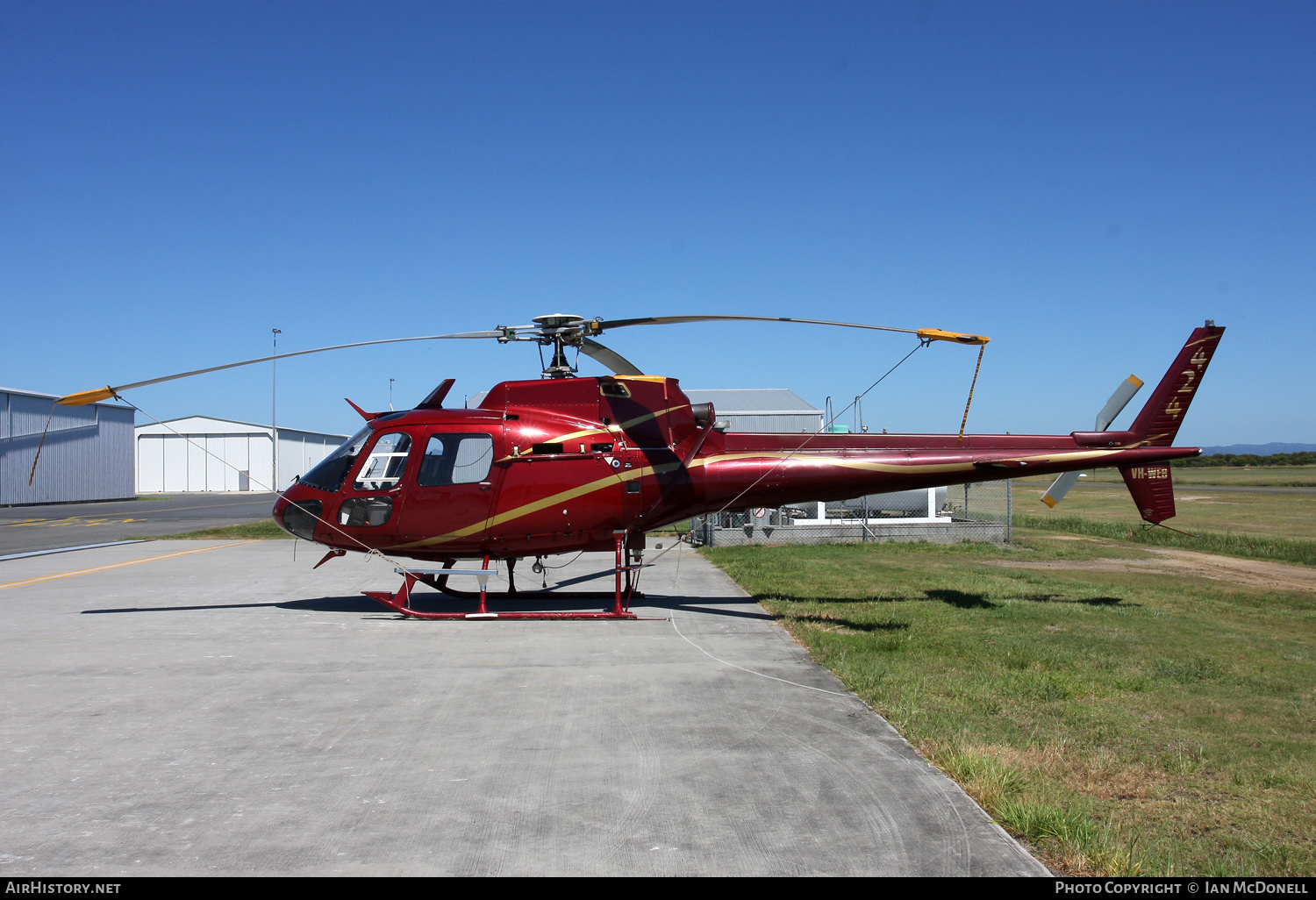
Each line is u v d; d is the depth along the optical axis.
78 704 6.12
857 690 6.47
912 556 15.80
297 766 4.87
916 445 10.27
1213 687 6.70
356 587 12.03
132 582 12.47
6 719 5.77
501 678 6.86
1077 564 15.22
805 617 9.51
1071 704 6.12
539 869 3.60
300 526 9.90
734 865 3.63
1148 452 10.12
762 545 17.83
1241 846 3.93
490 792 4.46
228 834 3.96
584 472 9.62
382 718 5.78
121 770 4.81
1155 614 9.91
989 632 8.73
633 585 10.84
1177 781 4.74
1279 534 23.70
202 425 70.38
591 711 5.95
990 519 23.33
